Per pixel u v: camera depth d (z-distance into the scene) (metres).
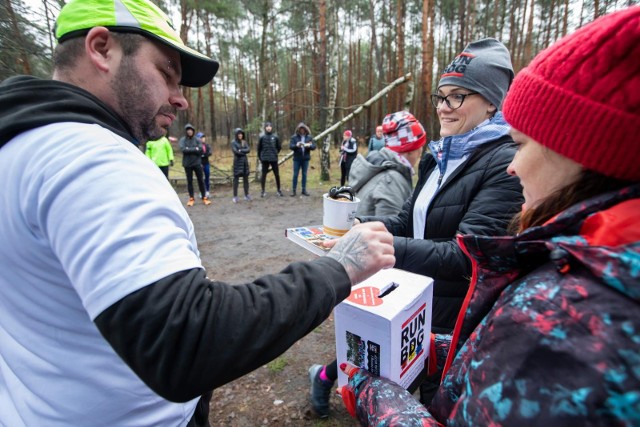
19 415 0.79
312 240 1.23
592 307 0.44
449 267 1.34
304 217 7.04
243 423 2.05
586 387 0.41
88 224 0.57
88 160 0.61
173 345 0.54
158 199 0.64
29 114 0.67
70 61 0.84
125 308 0.54
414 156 2.38
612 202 0.52
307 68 25.02
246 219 6.90
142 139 0.96
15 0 6.75
